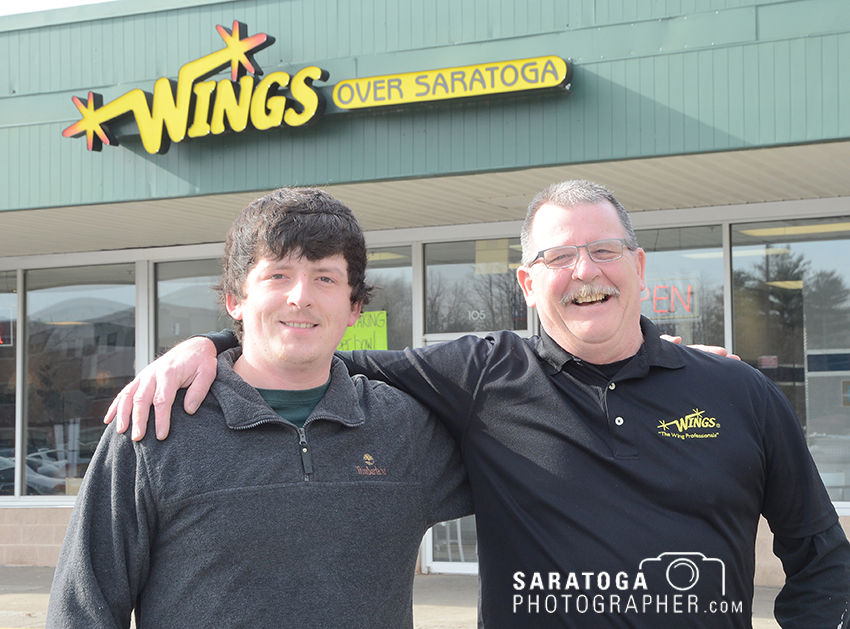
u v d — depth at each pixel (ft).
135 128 23.29
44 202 24.22
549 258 8.23
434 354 8.62
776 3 18.40
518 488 7.95
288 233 7.07
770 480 8.11
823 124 17.97
